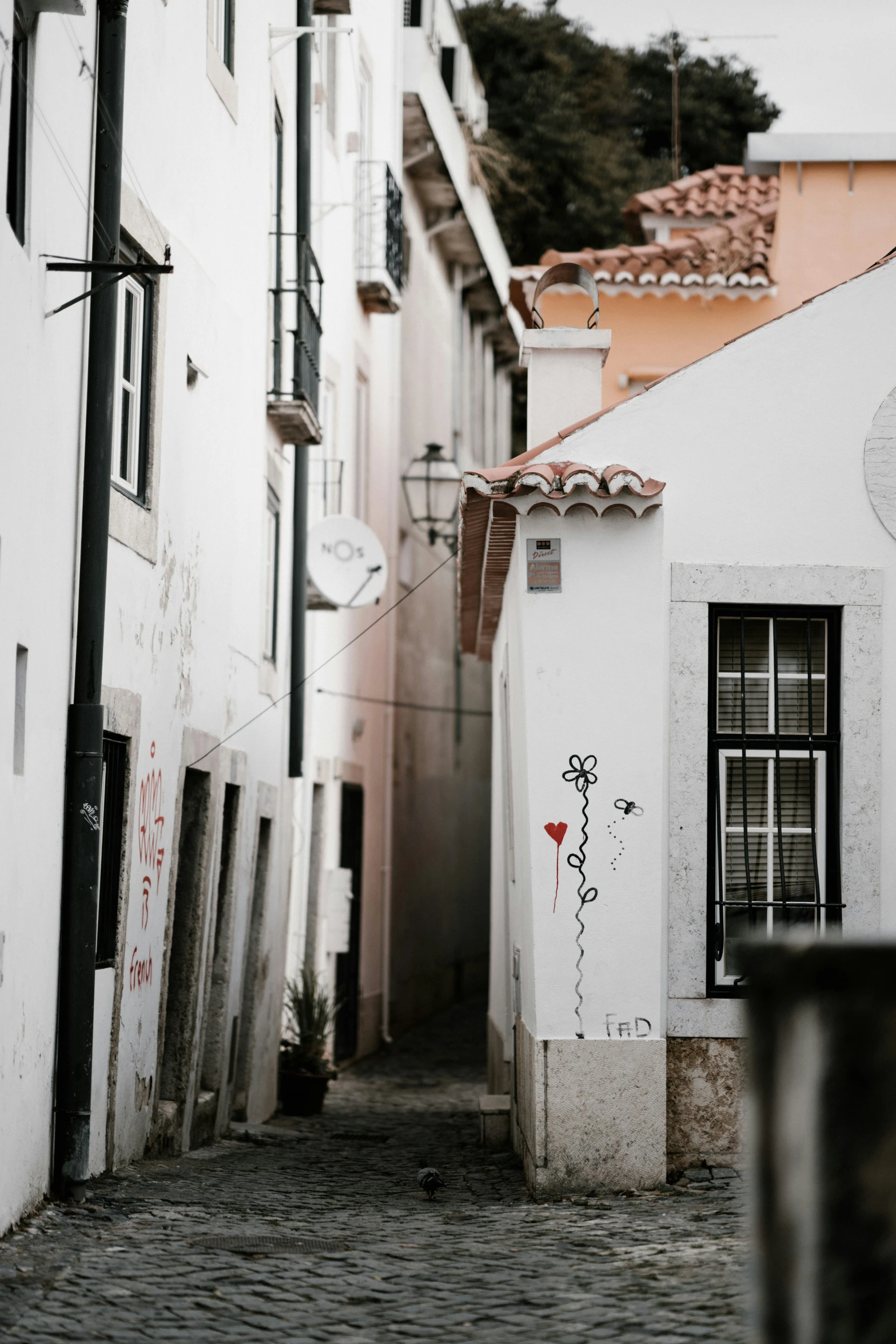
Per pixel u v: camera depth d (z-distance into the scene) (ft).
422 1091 55.77
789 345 28.91
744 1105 27.86
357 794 64.85
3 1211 23.49
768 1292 11.20
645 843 27.91
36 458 24.94
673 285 53.67
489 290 94.63
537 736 28.07
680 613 28.55
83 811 27.22
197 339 37.01
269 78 45.73
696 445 28.81
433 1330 18.48
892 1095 11.09
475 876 99.25
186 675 36.11
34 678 25.18
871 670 28.50
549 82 116.67
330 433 59.57
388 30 71.20
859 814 28.32
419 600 79.51
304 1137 41.60
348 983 64.03
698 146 119.85
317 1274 21.70
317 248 55.98
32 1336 17.98
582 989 27.68
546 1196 27.35
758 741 28.71
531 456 29.17
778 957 11.28
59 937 26.96
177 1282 20.98
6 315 22.91
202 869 38.19
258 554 44.73
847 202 53.88
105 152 28.66
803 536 28.73
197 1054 37.88
